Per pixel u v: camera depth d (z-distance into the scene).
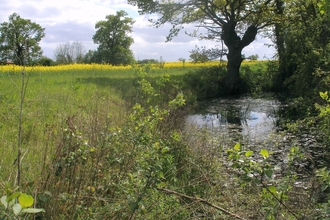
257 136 11.15
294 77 18.70
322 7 4.75
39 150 4.76
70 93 10.84
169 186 4.61
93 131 4.64
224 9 26.06
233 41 25.88
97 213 3.47
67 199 3.54
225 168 6.51
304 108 13.91
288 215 4.01
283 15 24.19
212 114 16.73
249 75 27.34
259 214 4.13
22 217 3.09
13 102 8.55
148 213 3.70
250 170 2.92
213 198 4.63
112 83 17.53
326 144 8.33
